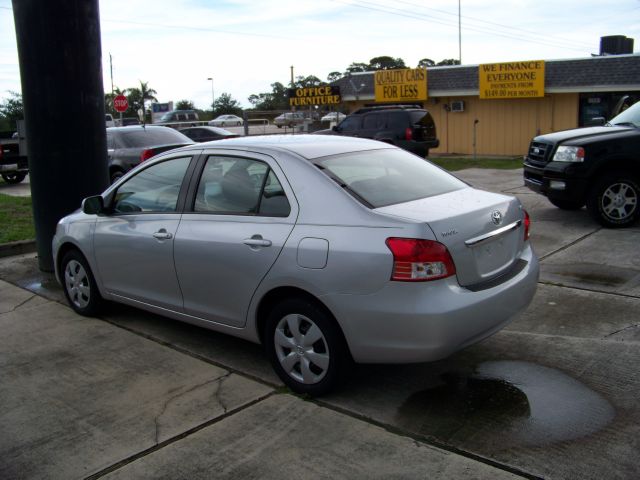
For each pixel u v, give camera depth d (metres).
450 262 3.67
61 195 7.20
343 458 3.40
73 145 7.14
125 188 5.38
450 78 26.12
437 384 4.24
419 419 3.78
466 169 18.30
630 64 22.50
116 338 5.33
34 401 4.22
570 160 8.75
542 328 5.20
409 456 3.39
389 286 3.62
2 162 18.00
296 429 3.72
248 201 4.39
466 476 3.19
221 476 3.29
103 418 3.95
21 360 4.93
